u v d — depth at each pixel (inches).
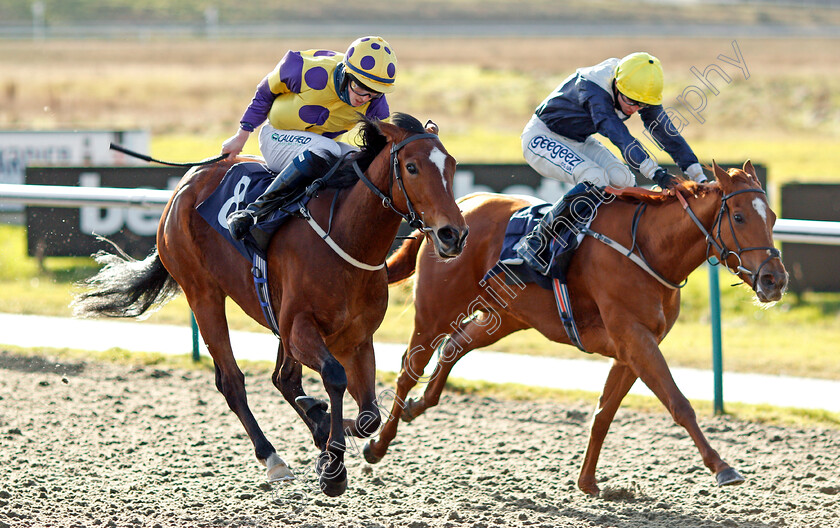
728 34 3545.8
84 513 302.8
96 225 741.3
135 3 4077.3
